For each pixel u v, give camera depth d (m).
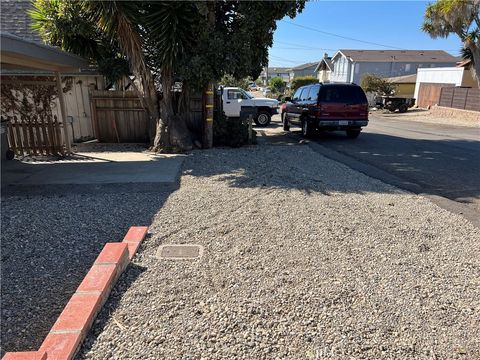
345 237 4.24
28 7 11.80
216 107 11.63
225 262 3.62
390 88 31.20
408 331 2.63
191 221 4.73
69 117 11.02
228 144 10.80
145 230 4.27
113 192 6.02
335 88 12.01
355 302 2.96
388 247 3.99
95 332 2.57
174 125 9.80
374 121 20.80
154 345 2.46
